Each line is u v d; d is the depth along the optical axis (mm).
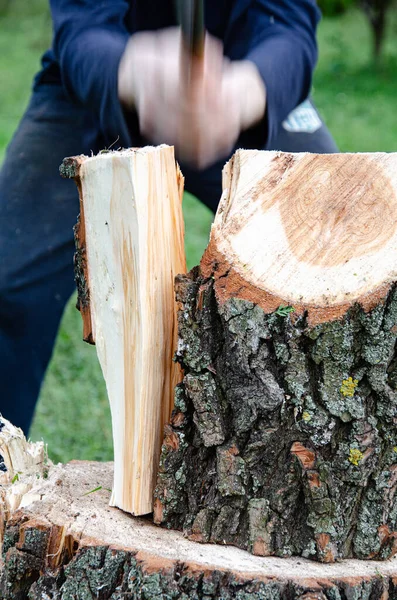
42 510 2152
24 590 2090
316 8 3250
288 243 2016
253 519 2004
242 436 2008
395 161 2072
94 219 2143
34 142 3428
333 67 15000
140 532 2094
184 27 2145
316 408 1955
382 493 2020
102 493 2324
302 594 1864
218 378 2014
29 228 3420
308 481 1946
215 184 3354
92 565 1975
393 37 17484
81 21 2885
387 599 1969
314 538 1986
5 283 3387
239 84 2545
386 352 1939
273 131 2723
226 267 1988
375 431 1974
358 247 2000
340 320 1920
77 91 2830
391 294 1934
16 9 23500
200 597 1905
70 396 4469
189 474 2094
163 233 2125
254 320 1952
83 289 2254
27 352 3518
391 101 12727
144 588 1902
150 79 2371
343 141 10094
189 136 2316
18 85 14945
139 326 2082
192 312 2012
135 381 2121
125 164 2000
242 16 3186
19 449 2436
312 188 2070
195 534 2055
